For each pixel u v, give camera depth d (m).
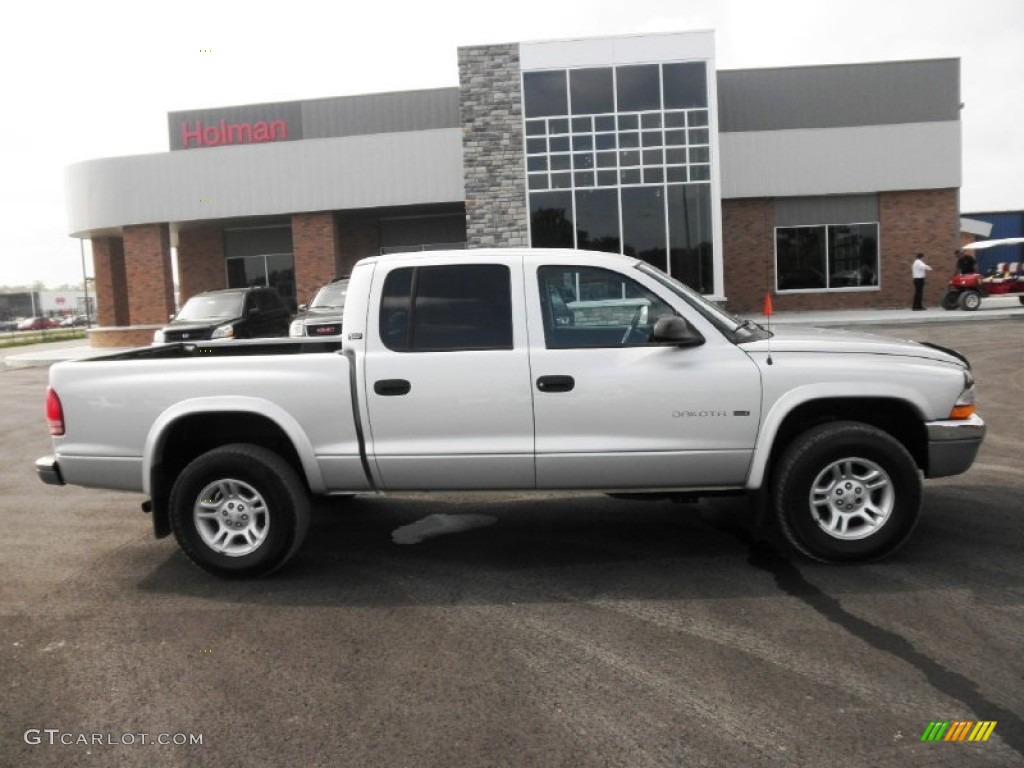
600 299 5.09
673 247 22.36
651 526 6.08
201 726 3.46
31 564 5.68
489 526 6.23
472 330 5.07
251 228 28.88
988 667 3.73
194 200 25.86
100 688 3.82
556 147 22.44
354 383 5.06
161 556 5.81
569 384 4.95
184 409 5.13
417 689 3.71
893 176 25.30
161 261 26.50
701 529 5.96
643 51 22.02
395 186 25.00
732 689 3.61
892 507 4.94
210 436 5.37
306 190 25.34
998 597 4.51
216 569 5.18
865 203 25.88
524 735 3.29
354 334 5.12
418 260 5.15
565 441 4.99
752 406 4.93
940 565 5.01
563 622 4.40
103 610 4.79
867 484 4.98
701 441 4.96
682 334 4.84
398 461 5.07
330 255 25.69
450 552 5.66
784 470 4.96
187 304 17.92
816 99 25.30
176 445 5.43
